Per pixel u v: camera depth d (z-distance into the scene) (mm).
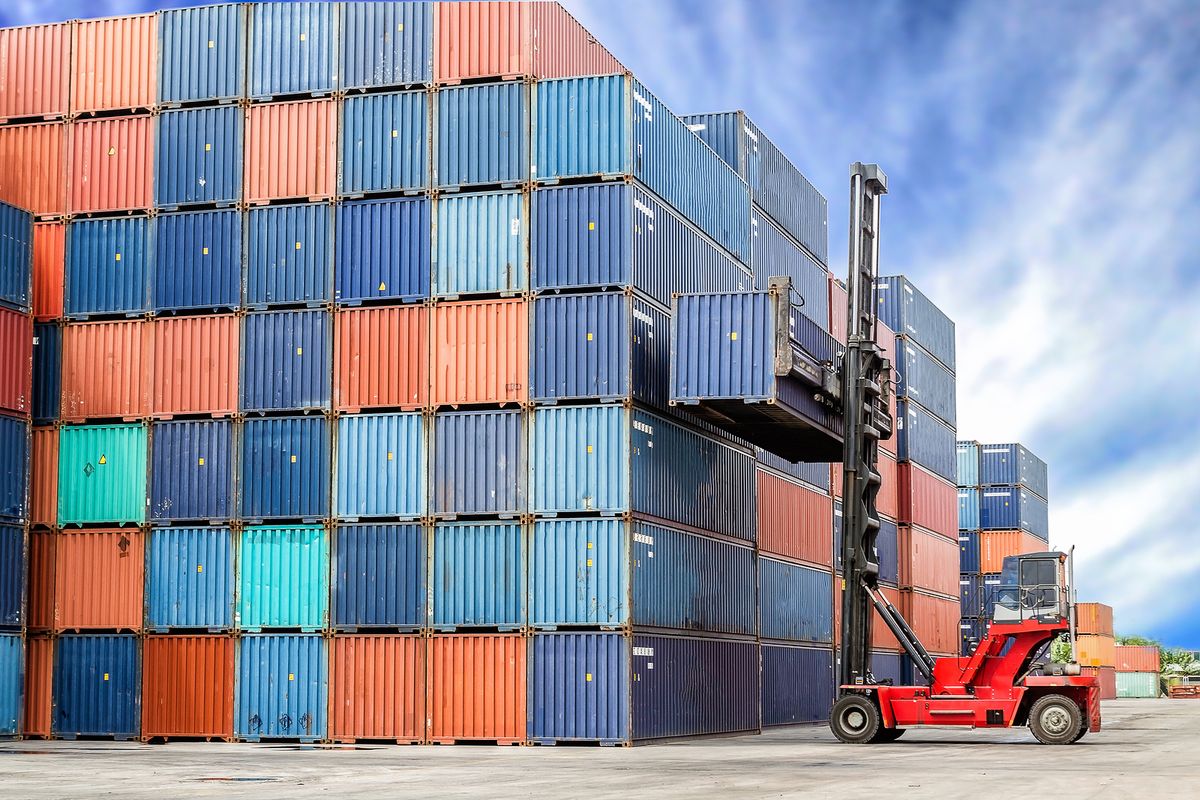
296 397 38344
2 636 38250
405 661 36625
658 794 21297
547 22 39094
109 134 40625
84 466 39625
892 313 65750
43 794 21281
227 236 39375
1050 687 36656
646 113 38188
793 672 50812
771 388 36406
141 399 39469
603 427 36156
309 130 39156
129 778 24750
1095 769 27422
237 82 39812
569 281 36906
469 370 37281
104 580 39031
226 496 38469
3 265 38938
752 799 20438
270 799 20281
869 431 39594
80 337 40156
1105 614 117875
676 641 38438
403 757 31062
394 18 38938
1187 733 45562
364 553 37312
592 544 35812
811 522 54250
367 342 38062
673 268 39812
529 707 35656
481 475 36812
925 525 68000
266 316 38812
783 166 53500
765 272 50312
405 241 38125
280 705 37281
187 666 38125
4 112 41500
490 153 37875
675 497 39000
